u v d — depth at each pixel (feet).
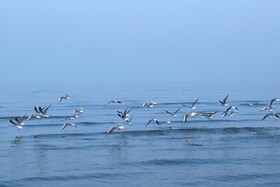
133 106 424.87
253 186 137.49
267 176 148.15
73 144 209.77
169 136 232.94
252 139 221.05
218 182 141.69
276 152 185.78
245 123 283.18
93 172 153.99
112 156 180.65
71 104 451.53
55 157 179.52
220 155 180.65
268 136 230.07
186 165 163.53
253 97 561.43
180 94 642.63
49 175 150.30
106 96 593.42
